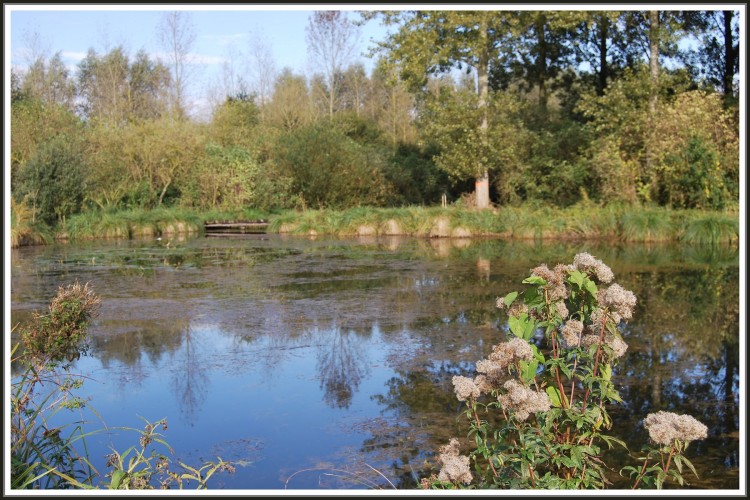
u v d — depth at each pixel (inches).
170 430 207.8
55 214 860.6
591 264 129.7
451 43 856.9
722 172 746.8
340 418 215.3
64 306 211.6
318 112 1573.6
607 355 131.3
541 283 129.8
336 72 1692.9
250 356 289.4
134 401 234.7
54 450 175.0
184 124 1141.1
